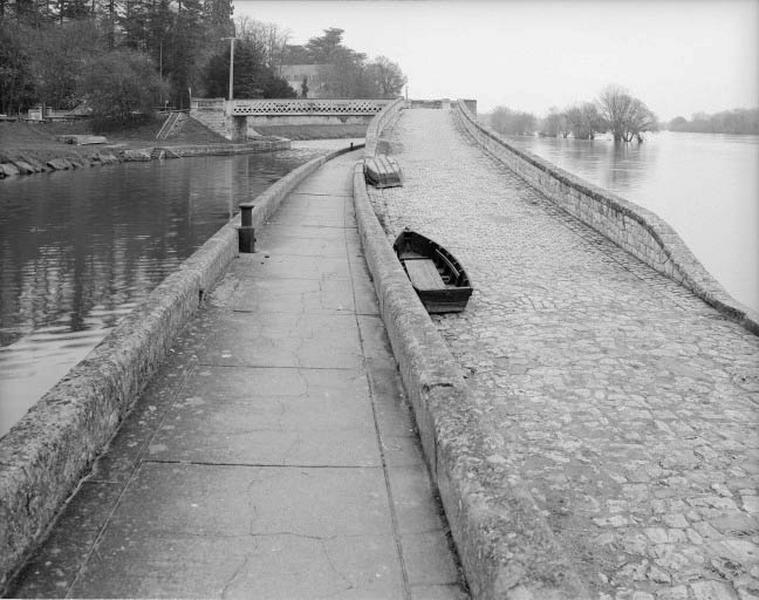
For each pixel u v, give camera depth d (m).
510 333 10.84
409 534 4.37
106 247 25.58
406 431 5.89
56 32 82.50
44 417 4.67
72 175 51.41
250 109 80.31
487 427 4.87
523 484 4.13
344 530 4.39
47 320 16.55
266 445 5.54
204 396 6.50
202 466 5.16
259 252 13.81
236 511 4.57
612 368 9.41
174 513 4.52
